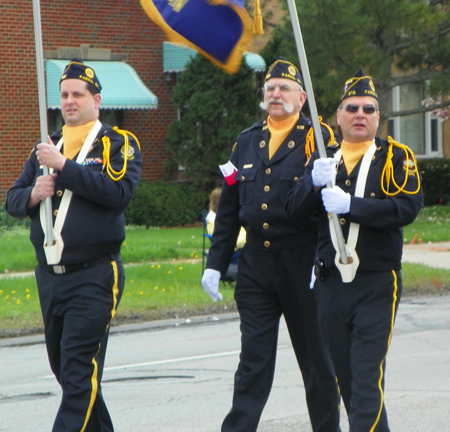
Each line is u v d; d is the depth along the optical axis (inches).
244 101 1752.0
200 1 450.3
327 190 386.6
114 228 421.7
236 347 740.0
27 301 911.0
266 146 444.5
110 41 1763.0
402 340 745.6
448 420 497.0
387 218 383.6
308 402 444.5
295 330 440.5
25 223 1627.7
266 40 2191.2
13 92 1656.0
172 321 869.2
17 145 1668.3
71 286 411.5
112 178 414.0
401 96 2322.8
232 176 448.1
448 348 709.9
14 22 1646.2
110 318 417.7
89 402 403.5
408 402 537.3
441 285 1045.2
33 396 578.2
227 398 560.7
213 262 454.0
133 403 550.3
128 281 1018.7
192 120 1737.2
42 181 409.4
